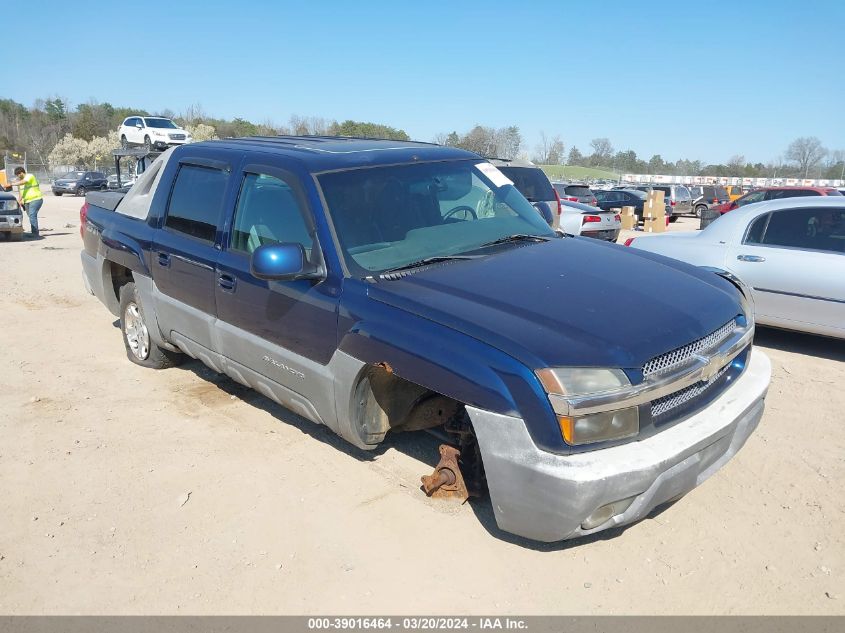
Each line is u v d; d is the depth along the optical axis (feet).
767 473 13.96
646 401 10.28
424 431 15.87
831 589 10.52
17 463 14.62
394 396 13.20
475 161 16.38
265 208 14.42
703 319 11.57
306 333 13.20
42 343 23.03
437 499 12.92
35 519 12.61
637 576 10.87
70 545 11.84
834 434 15.72
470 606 10.24
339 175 13.92
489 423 10.46
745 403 11.93
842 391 18.45
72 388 18.84
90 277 21.76
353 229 13.24
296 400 14.03
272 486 13.58
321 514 12.60
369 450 13.98
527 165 35.99
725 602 10.28
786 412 17.02
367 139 17.38
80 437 15.81
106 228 20.06
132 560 11.43
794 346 22.84
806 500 12.94
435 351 11.02
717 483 13.60
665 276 12.99
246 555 11.51
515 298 11.44
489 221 15.03
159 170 18.71
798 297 21.44
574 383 9.90
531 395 10.02
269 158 14.75
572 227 47.93
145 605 10.39
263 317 14.14
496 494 10.61
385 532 12.02
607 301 11.46
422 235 13.79
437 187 14.85
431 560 11.27
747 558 11.28
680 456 10.45
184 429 16.20
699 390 11.56
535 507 10.23
